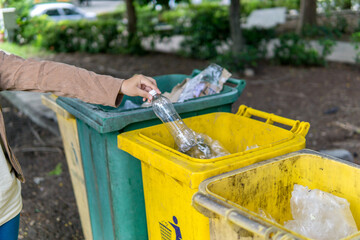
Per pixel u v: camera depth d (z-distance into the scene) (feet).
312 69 26.66
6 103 22.02
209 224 4.84
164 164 5.34
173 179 5.50
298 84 23.43
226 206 4.21
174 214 5.73
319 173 5.45
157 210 6.19
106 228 7.70
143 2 22.21
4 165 5.22
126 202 7.05
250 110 7.11
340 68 26.48
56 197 12.26
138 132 6.35
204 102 7.23
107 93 5.66
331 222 4.83
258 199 5.30
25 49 38.70
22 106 20.47
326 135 15.97
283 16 46.11
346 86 22.57
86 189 8.22
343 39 33.47
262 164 5.23
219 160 5.22
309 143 15.35
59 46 38.22
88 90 5.62
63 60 33.63
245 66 26.25
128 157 6.80
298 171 5.58
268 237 3.68
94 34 36.99
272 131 6.38
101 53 36.70
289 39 27.94
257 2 53.47
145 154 5.69
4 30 39.24
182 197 5.41
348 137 15.78
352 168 5.10
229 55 26.20
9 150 5.35
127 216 7.14
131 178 6.93
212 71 8.07
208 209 4.30
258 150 5.54
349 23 36.32
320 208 4.91
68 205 11.80
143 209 7.23
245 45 28.07
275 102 20.48
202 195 4.47
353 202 5.16
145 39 36.47
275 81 24.25
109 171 6.86
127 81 5.83
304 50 27.35
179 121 6.50
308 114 18.57
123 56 34.32
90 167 7.68
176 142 6.49
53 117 18.37
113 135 6.62
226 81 8.27
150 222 6.53
